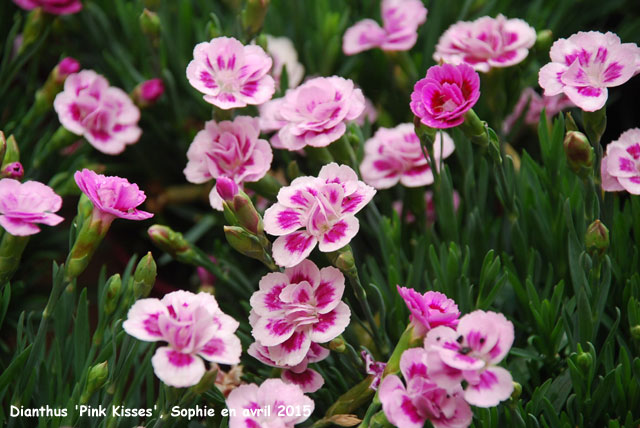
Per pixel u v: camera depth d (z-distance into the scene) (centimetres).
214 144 63
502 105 66
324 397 61
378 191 70
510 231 65
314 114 62
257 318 58
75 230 61
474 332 54
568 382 60
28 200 58
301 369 59
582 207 62
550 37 66
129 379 68
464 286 62
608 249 62
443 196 64
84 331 62
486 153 68
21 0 70
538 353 62
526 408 59
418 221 66
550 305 61
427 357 54
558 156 65
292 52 72
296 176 64
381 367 59
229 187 58
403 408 54
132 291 60
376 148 66
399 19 70
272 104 64
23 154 70
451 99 59
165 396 57
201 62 61
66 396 61
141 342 63
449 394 54
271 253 59
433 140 62
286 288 57
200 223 72
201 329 55
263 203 69
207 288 67
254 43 69
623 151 60
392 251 65
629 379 60
